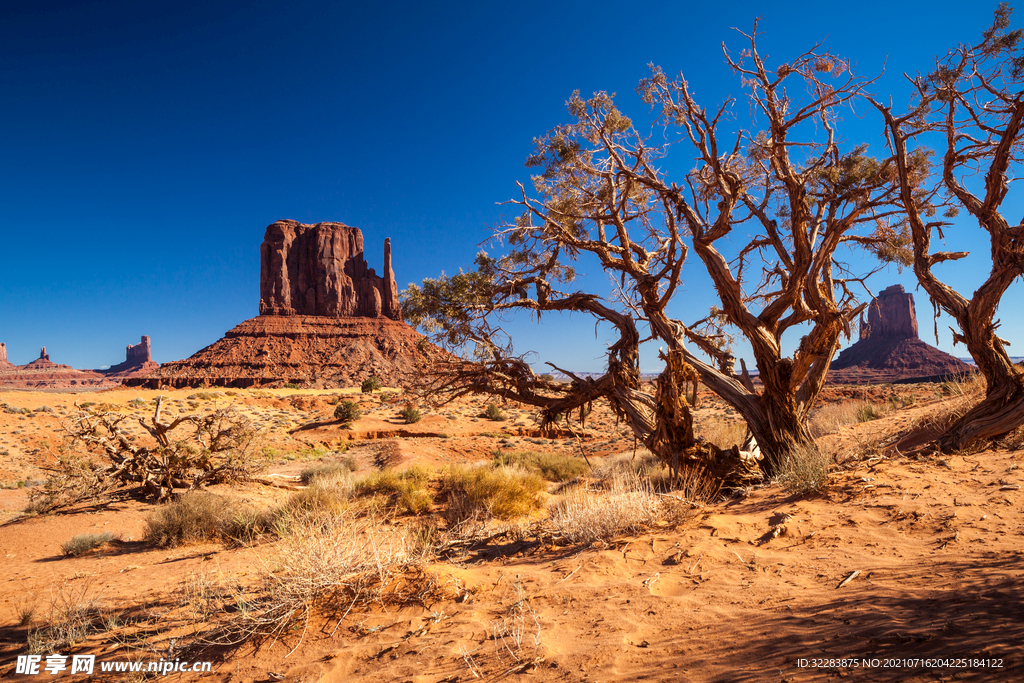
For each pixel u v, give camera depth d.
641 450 18.03
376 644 3.87
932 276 7.99
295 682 3.48
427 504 12.26
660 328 9.27
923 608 2.85
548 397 10.72
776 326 8.86
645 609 3.70
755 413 8.56
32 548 11.87
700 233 8.69
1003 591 2.85
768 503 6.23
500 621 3.89
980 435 6.93
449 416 47.44
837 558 4.05
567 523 6.49
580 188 10.92
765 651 2.70
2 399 36.50
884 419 11.62
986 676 1.99
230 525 12.03
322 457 31.30
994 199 7.47
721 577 4.10
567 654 3.15
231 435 17.78
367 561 5.07
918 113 8.30
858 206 8.65
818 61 8.55
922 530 4.32
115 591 8.15
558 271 11.65
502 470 12.79
